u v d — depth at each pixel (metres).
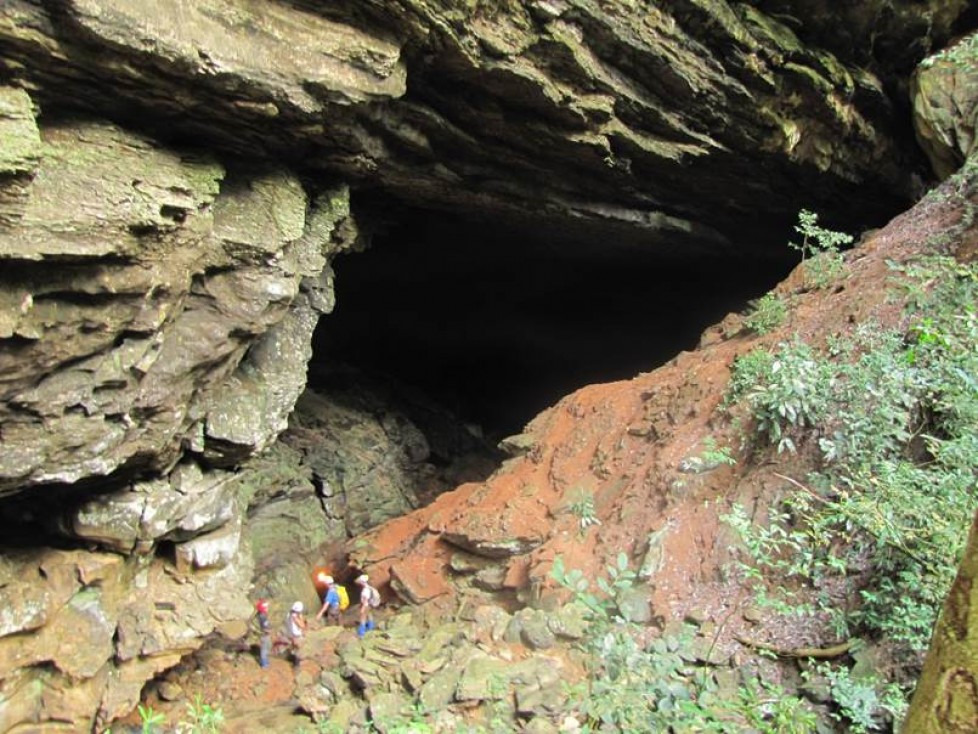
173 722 6.62
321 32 6.43
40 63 5.11
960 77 12.41
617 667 4.50
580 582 4.19
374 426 14.20
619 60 9.52
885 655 5.82
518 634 6.86
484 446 17.38
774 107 11.91
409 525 10.26
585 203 11.81
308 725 6.49
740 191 13.49
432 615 8.29
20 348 5.09
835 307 8.83
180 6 5.45
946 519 5.86
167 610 6.79
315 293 8.65
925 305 7.99
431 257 14.77
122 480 6.45
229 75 5.81
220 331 6.63
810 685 5.76
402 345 18.27
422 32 7.03
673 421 8.80
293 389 8.09
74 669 5.86
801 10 11.83
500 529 8.57
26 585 5.89
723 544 7.09
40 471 5.52
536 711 5.88
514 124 9.13
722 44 10.48
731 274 17.61
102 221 5.23
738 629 6.43
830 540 6.68
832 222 15.96
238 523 7.59
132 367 5.86
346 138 7.54
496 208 11.13
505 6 7.67
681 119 10.98
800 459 7.34
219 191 6.82
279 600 9.48
